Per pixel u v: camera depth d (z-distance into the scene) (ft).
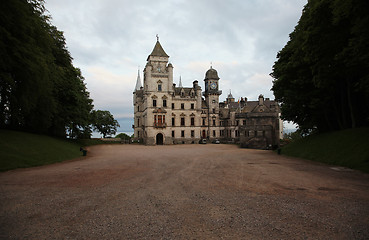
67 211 25.79
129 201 29.66
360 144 65.00
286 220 23.29
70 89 124.06
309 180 42.80
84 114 144.15
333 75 73.15
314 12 64.59
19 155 64.34
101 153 108.27
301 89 95.96
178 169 56.85
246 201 29.63
